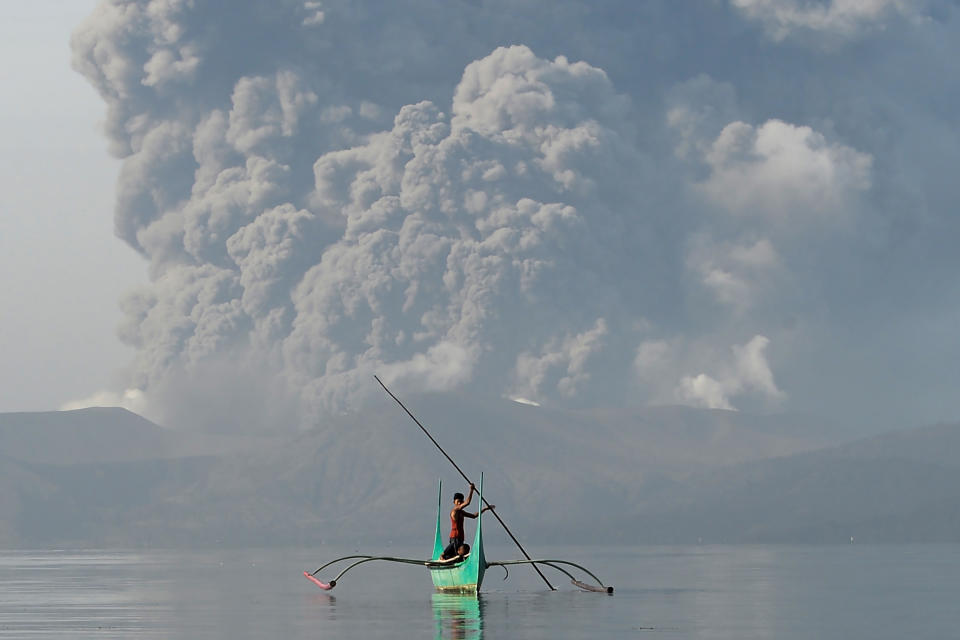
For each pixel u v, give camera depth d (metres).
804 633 40.16
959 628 41.78
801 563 109.44
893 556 131.50
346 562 130.50
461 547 60.00
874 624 43.31
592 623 43.75
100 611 52.91
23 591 70.81
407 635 39.81
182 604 57.03
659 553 159.50
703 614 47.56
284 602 57.53
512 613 48.31
